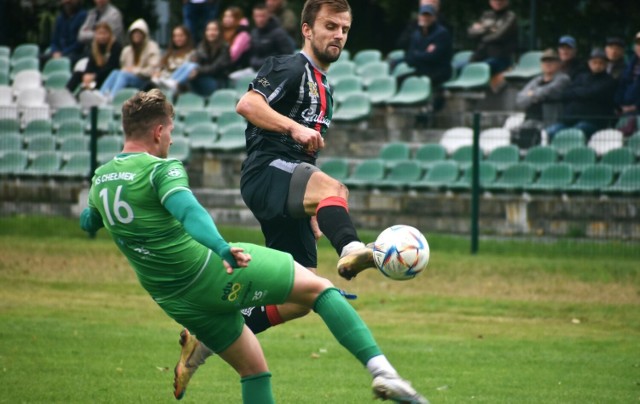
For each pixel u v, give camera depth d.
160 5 62.91
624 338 24.52
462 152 40.22
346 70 47.41
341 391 18.08
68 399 16.78
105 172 12.46
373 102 44.69
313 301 12.52
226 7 57.94
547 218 37.09
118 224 12.30
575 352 22.64
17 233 40.47
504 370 20.39
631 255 34.72
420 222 39.28
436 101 43.75
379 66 47.09
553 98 38.25
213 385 18.73
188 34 46.22
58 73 50.66
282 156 14.12
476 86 43.62
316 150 13.53
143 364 20.34
